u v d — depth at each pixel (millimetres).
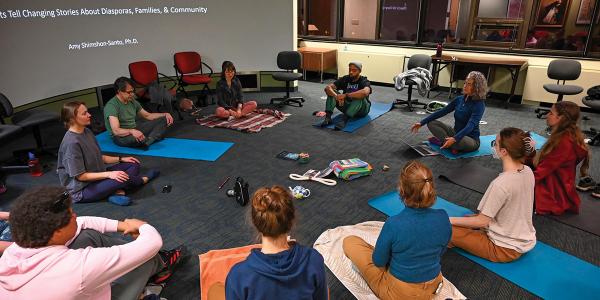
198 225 2633
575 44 5688
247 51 6480
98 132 4477
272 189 1269
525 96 5863
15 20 4230
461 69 6281
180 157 3789
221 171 3488
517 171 2033
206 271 2131
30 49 4430
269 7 6293
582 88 4902
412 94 6480
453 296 1956
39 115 3736
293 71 6207
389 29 7207
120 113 3891
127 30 5441
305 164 3646
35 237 1256
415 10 6816
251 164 3645
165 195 3045
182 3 5801
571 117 2594
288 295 1156
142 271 1776
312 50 7367
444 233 1627
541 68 5594
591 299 1970
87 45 5066
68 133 2744
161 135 4211
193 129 4660
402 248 1619
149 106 5461
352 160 3467
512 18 6055
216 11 6078
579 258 2307
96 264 1322
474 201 2979
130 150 3943
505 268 2180
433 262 1666
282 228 1205
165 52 5910
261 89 6801
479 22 6316
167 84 6098
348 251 2062
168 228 2592
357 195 3057
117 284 1687
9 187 3221
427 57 5812
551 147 2648
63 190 1341
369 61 7129
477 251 2221
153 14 5613
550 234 2549
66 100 4977
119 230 1807
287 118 5137
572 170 2715
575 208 2773
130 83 3811
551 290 2027
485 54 6223
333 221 2691
